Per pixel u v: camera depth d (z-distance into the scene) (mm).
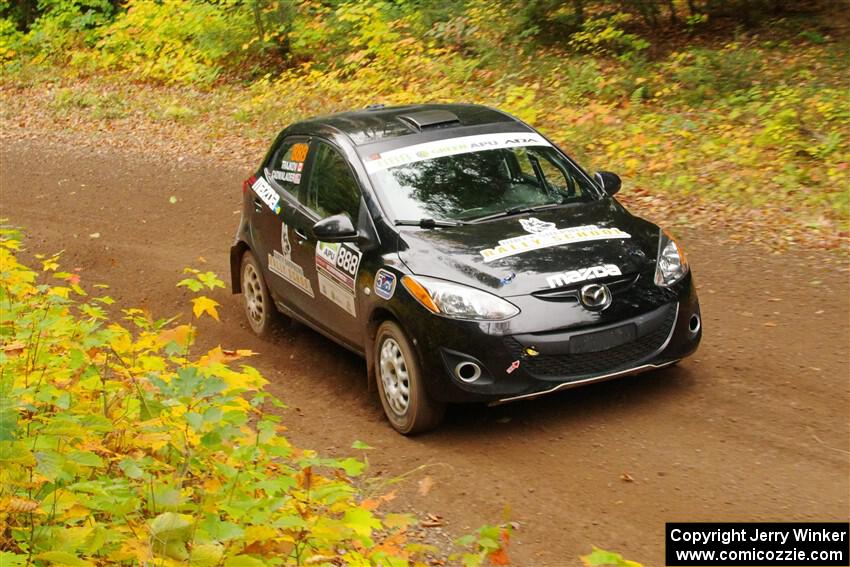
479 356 5383
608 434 5508
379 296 5867
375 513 4836
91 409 3967
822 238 8641
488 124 6977
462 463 5352
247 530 3180
